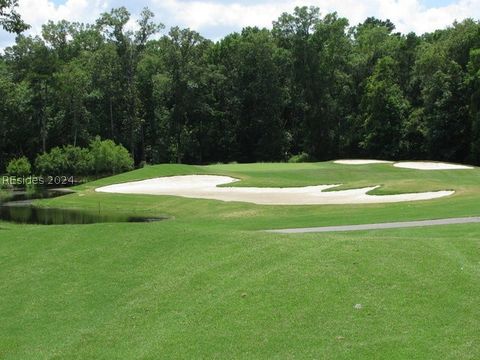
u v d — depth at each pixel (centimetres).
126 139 8306
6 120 8119
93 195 4194
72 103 7875
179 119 8494
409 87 8338
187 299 1096
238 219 2750
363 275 1092
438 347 832
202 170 5141
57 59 7894
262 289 1077
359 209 2720
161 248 1388
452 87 7250
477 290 1005
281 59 8756
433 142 7381
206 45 8525
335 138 8725
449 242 1292
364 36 9700
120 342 973
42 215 3559
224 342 911
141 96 8588
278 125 8850
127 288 1206
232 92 8956
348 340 875
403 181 3666
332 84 8788
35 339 1036
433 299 984
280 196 3641
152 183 4681
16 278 1338
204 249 1340
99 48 8500
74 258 1402
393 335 877
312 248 1267
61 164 6869
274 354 858
